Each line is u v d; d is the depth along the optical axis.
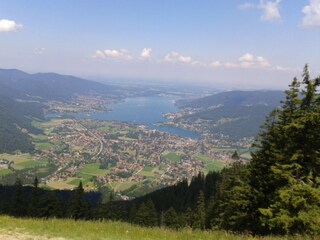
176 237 13.09
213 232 14.66
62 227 13.82
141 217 44.69
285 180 19.78
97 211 47.78
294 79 21.09
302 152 19.67
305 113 19.94
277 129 21.17
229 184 35.09
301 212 17.73
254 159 22.75
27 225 13.73
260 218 18.84
